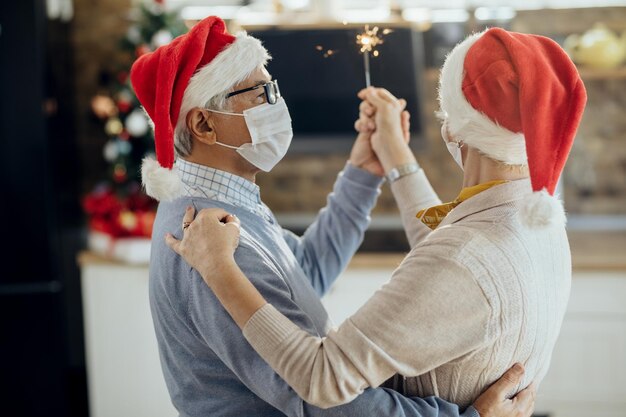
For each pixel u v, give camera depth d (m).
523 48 1.25
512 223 1.30
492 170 1.34
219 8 3.61
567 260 1.40
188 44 1.42
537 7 3.43
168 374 1.51
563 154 1.24
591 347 2.97
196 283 1.39
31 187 3.13
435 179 3.56
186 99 1.45
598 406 2.99
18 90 3.10
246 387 1.44
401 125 1.78
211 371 1.44
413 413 1.30
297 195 3.71
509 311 1.26
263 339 1.28
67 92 3.55
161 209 1.53
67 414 3.24
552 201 1.19
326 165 3.68
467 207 1.33
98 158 3.76
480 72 1.28
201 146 1.50
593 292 2.94
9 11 3.05
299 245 1.80
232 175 1.50
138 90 1.49
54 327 3.19
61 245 3.22
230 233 1.36
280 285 1.39
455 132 1.33
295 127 3.08
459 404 1.34
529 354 1.34
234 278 1.32
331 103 3.02
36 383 3.21
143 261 3.10
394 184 1.73
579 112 1.24
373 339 1.25
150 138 3.25
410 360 1.25
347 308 3.04
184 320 1.42
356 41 2.00
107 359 3.19
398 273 1.29
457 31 3.26
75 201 3.63
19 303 3.16
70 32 3.66
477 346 1.27
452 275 1.25
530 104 1.22
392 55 2.02
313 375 1.25
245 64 1.46
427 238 1.32
